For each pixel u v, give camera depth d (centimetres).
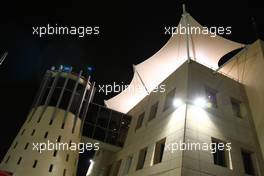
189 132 1625
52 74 3672
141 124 2769
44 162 2789
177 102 1962
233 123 1942
